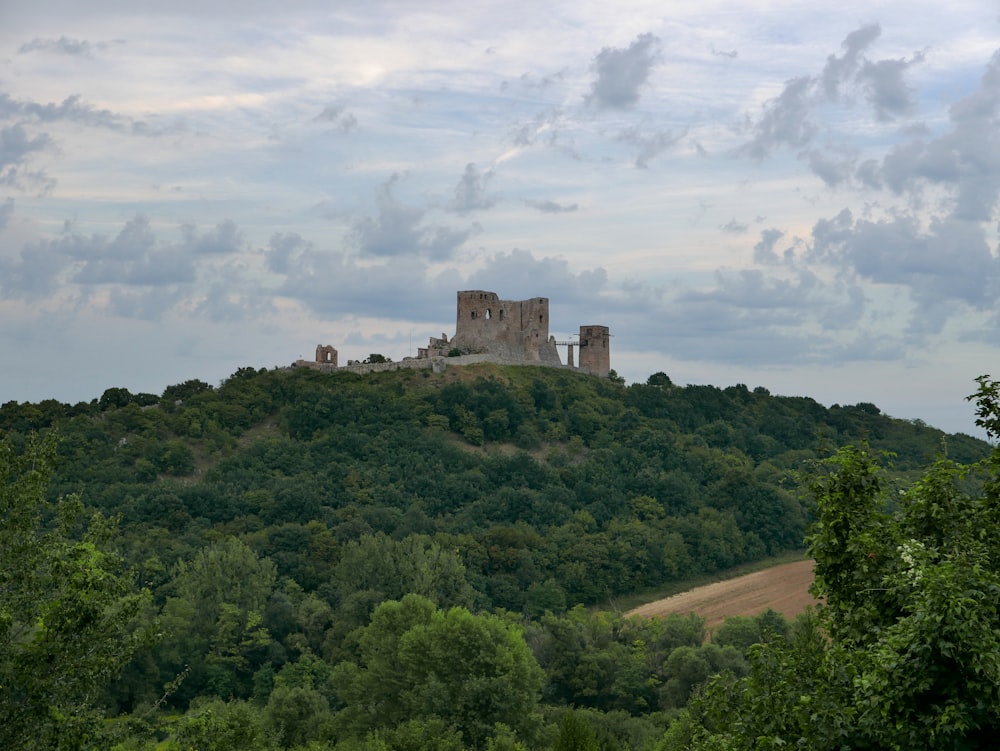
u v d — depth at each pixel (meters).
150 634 39.88
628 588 154.75
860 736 28.56
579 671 110.50
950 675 27.16
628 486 189.00
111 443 191.12
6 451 38.97
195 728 43.78
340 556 145.25
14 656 36.62
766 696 31.81
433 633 91.69
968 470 33.91
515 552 151.00
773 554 175.38
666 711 98.44
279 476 178.12
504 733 80.81
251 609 126.44
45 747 36.59
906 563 30.50
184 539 149.50
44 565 40.66
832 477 34.72
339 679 98.25
